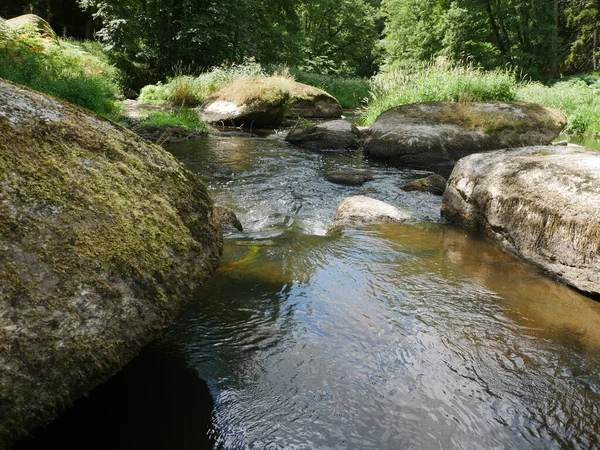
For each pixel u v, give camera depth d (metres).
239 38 21.70
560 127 8.46
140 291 1.69
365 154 8.81
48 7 22.31
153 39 20.22
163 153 2.28
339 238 3.97
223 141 9.60
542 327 2.56
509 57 25.09
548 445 1.70
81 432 1.63
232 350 2.20
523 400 1.94
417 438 1.71
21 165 1.55
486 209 4.20
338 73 35.66
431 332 2.46
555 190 3.47
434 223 4.64
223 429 1.70
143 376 1.98
